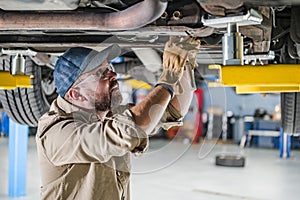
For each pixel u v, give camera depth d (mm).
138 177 6102
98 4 1361
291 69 1485
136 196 5008
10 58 2176
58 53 2031
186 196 5074
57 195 1436
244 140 10234
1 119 11203
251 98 11062
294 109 2605
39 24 1308
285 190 5531
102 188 1442
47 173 1442
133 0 1355
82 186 1441
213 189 5484
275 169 7199
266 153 9281
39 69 2662
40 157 1444
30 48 1988
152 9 1150
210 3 1152
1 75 1966
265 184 5891
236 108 11148
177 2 1332
